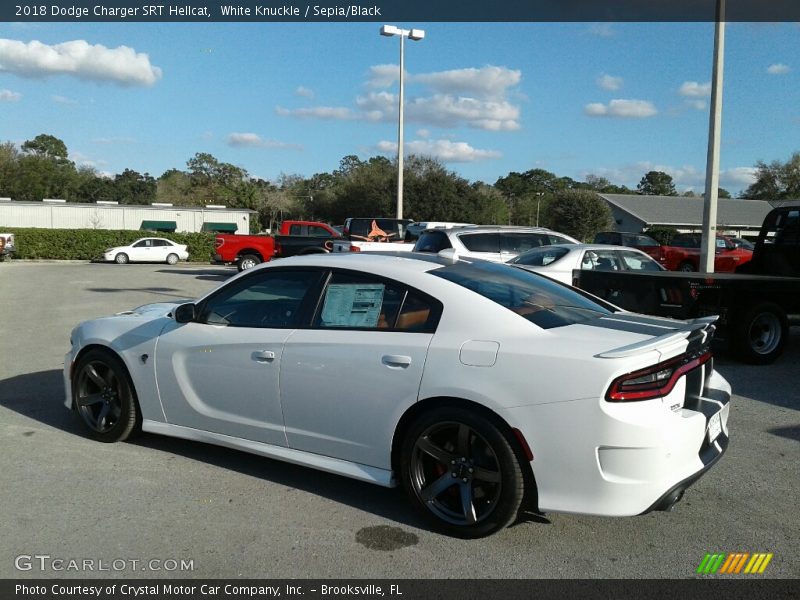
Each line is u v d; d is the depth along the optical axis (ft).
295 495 14.26
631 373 11.05
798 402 22.58
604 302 15.61
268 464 16.03
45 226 178.60
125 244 129.18
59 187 291.58
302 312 14.40
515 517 12.02
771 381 25.54
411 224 68.59
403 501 14.05
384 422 12.96
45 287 64.34
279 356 14.20
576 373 11.23
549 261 36.70
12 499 13.83
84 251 127.13
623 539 12.51
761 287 27.58
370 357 13.08
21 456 16.28
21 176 279.49
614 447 10.99
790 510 13.94
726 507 14.05
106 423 17.33
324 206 206.49
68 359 17.90
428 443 12.57
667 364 11.41
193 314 15.53
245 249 78.74
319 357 13.67
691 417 11.64
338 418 13.55
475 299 12.89
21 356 28.81
